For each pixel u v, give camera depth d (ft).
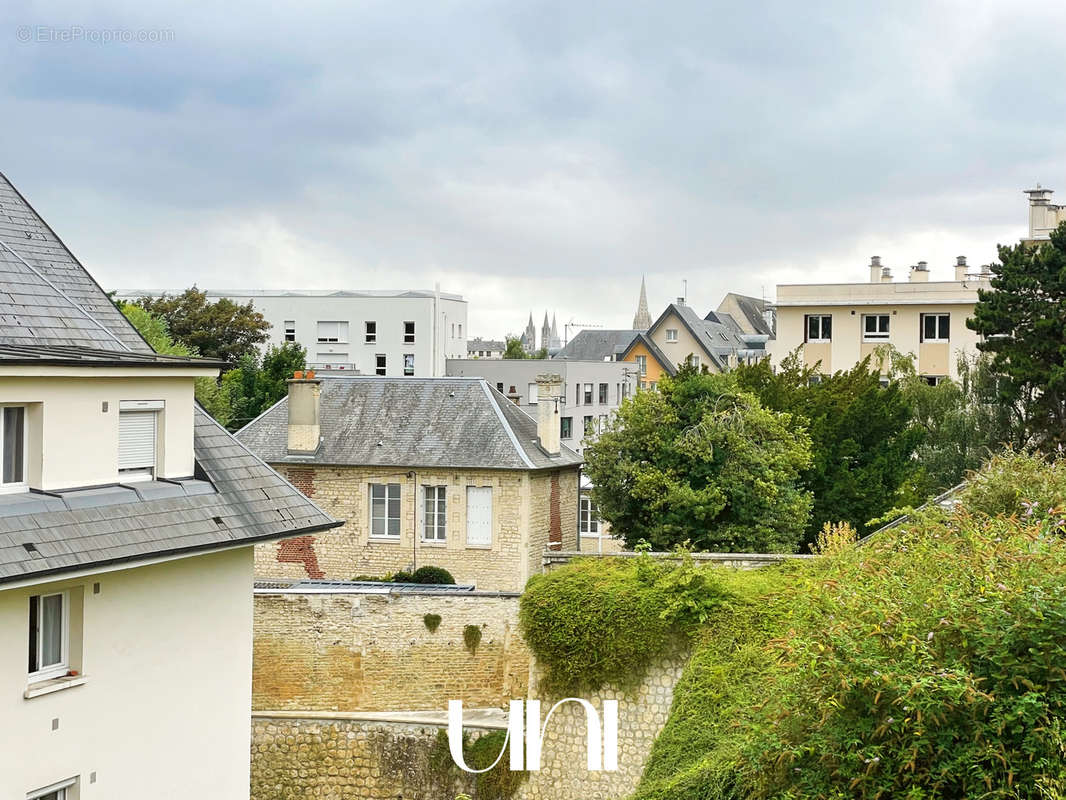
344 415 133.80
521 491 124.88
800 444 117.29
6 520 49.47
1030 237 200.44
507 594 95.20
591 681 82.84
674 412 116.67
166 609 57.77
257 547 130.72
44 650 52.95
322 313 271.90
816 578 66.59
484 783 87.10
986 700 42.39
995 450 137.80
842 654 45.93
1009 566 46.19
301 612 96.78
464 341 296.71
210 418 64.95
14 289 60.39
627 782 81.61
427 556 126.82
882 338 202.59
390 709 95.86
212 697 60.39
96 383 54.60
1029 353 142.82
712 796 59.88
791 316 207.92
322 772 92.84
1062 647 42.42
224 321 239.30
